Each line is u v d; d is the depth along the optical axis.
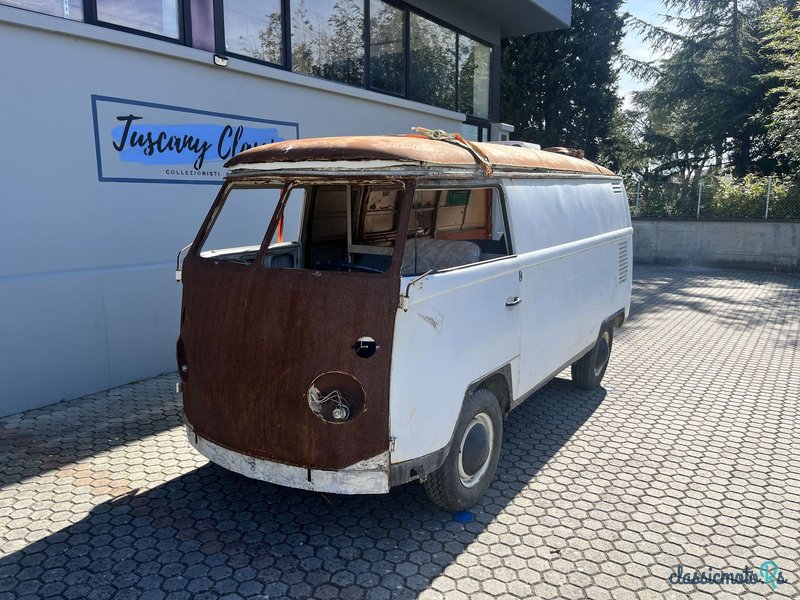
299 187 4.18
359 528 3.53
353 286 2.97
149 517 3.60
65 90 5.13
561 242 4.67
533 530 3.53
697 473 4.32
